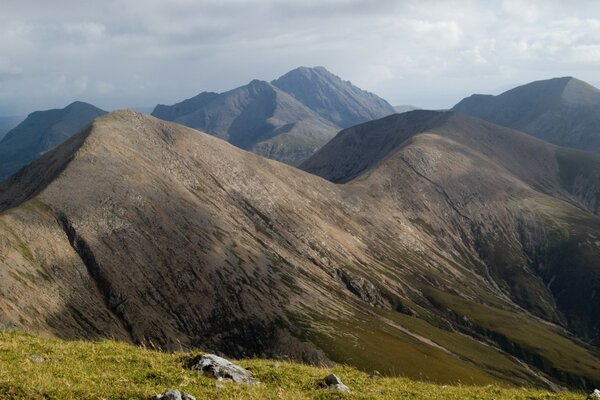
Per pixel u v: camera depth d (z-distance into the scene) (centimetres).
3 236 12962
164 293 15100
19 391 1844
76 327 12219
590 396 2556
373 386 2608
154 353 2706
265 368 2642
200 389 2127
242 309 16050
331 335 15725
